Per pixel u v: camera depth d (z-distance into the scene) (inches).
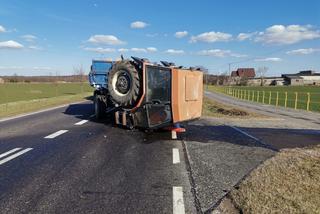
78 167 284.2
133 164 297.0
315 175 262.1
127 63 452.8
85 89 2765.7
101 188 231.3
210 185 240.7
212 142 410.9
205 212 193.6
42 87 2933.1
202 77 518.0
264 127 574.6
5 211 191.6
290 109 1131.9
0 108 949.8
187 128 526.0
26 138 422.3
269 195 215.0
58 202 205.0
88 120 605.3
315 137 470.0
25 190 225.8
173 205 202.7
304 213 187.5
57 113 756.6
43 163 296.5
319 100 1696.6
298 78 5462.6
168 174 267.1
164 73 436.5
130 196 216.8
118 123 482.6
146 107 448.5
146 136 441.7
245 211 190.5
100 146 374.9
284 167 286.5
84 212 190.7
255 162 309.0
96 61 671.1
